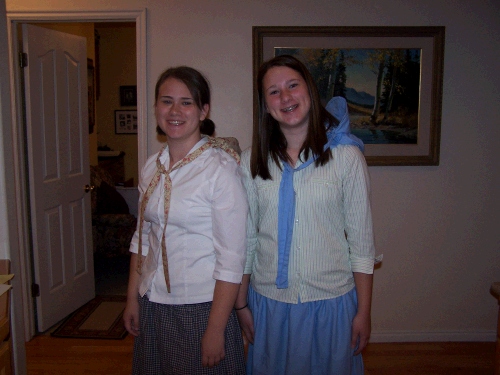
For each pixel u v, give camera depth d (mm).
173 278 1265
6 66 1424
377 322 2816
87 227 3391
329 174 1310
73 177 3189
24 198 2766
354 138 1361
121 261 4469
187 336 1272
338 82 2619
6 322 1200
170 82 1259
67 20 2615
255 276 1424
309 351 1341
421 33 2568
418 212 2732
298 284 1331
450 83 2639
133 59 5949
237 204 1223
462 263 2771
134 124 6051
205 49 2621
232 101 2656
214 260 1272
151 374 1341
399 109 2643
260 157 1372
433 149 2652
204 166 1248
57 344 2771
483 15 2588
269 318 1374
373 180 2711
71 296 3189
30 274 2832
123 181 5973
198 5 2594
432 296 2797
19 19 2602
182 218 1239
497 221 2742
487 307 2807
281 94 1292
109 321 3082
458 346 2771
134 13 2586
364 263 1326
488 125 2672
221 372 1299
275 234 1352
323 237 1321
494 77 2637
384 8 2582
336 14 2586
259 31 2566
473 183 2713
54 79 2957
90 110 4543
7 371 1238
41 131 2842
